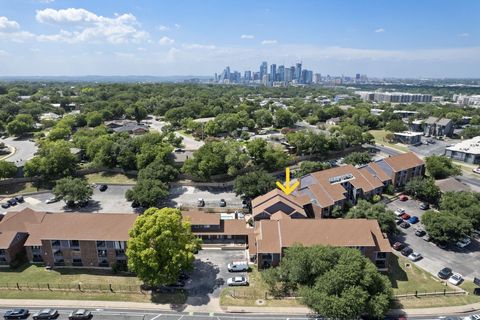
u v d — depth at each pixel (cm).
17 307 5391
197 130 16612
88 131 14450
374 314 4769
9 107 19875
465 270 6431
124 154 11069
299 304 5466
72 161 10962
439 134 17438
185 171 10462
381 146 15275
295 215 7438
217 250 7088
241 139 15562
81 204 9094
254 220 7531
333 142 13612
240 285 5925
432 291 5794
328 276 4972
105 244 6259
